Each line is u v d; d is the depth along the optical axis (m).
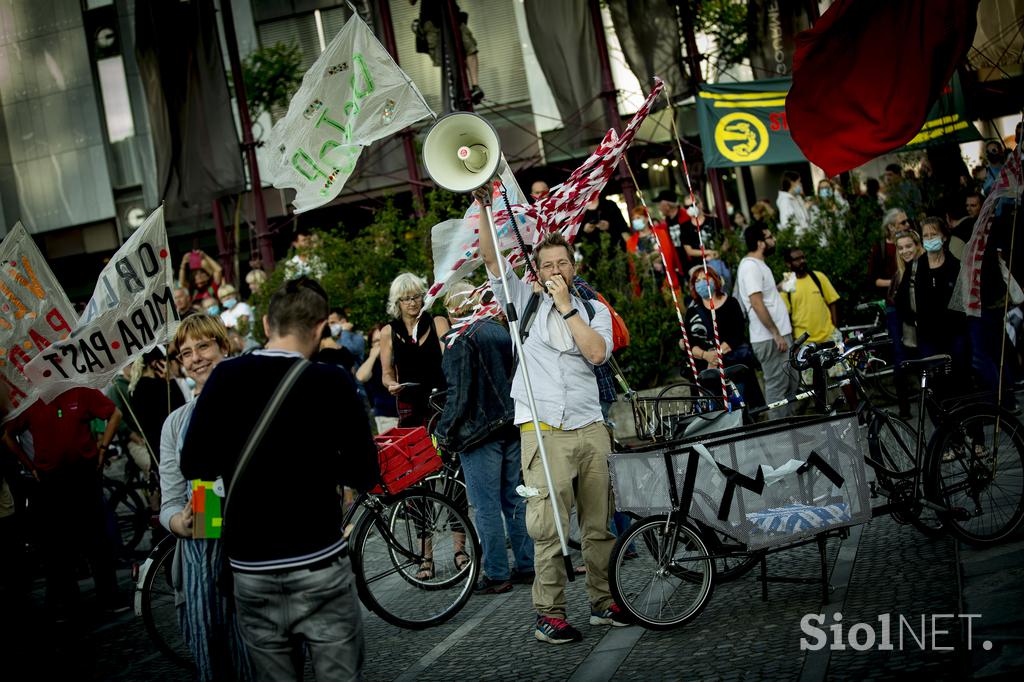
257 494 3.41
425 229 12.75
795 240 12.26
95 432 11.29
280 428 3.42
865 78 7.09
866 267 11.72
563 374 5.23
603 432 5.32
